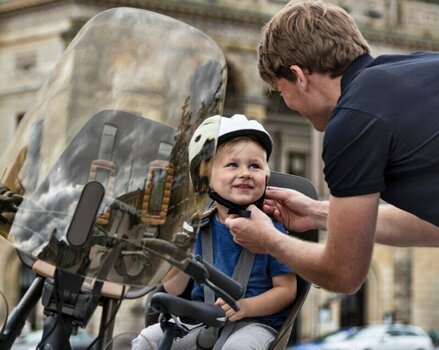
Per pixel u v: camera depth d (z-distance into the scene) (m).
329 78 5.19
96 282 4.64
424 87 4.82
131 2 52.59
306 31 5.19
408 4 63.19
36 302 5.11
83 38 4.89
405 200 4.87
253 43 56.81
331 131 4.83
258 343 5.53
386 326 44.81
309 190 6.29
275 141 58.91
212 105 4.79
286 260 5.18
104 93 4.73
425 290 62.47
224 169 5.75
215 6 55.62
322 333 57.69
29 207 4.61
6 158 4.86
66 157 4.63
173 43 4.81
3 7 53.16
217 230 5.89
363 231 4.82
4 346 4.96
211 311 4.90
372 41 61.97
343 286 4.98
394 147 4.79
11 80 52.75
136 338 5.61
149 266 4.49
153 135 4.64
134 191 4.54
